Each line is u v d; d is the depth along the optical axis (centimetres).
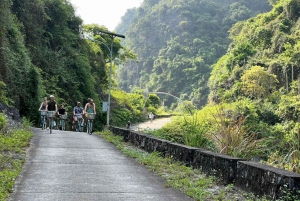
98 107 3888
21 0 2961
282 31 6116
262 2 15388
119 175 766
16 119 1831
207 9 15425
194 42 13662
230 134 962
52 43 3516
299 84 4872
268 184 585
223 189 670
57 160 901
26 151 1007
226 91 5712
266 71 5503
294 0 6266
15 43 2367
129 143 1379
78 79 3662
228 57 6481
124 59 6003
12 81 2189
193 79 12188
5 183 643
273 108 4619
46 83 3009
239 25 8419
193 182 727
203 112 3200
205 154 805
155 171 818
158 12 16162
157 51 15350
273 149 928
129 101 6462
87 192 624
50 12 3538
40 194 600
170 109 11612
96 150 1121
